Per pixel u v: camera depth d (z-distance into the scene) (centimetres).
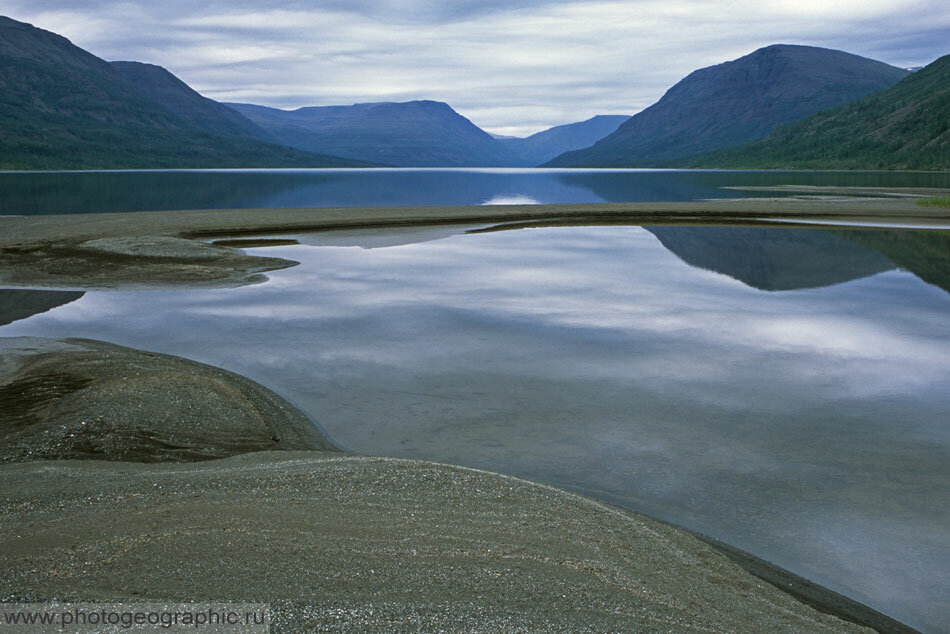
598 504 505
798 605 380
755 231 3141
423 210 3950
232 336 1176
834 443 701
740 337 1185
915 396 860
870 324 1292
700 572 401
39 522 397
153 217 3341
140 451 601
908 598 423
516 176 17200
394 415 784
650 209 4019
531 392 873
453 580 335
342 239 2833
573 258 2266
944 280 1828
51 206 5041
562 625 297
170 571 326
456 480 506
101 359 914
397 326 1262
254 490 466
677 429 742
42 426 648
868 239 2795
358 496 459
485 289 1673
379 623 283
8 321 1282
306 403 825
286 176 16662
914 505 560
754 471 630
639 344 1134
